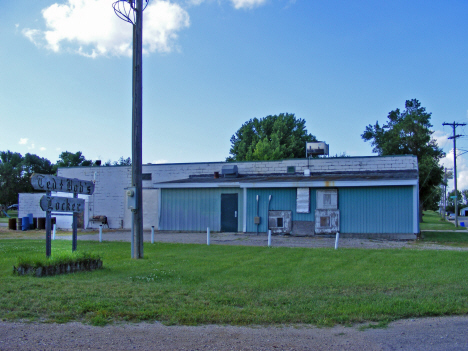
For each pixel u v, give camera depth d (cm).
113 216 2941
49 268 895
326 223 2109
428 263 1134
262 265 1091
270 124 6450
